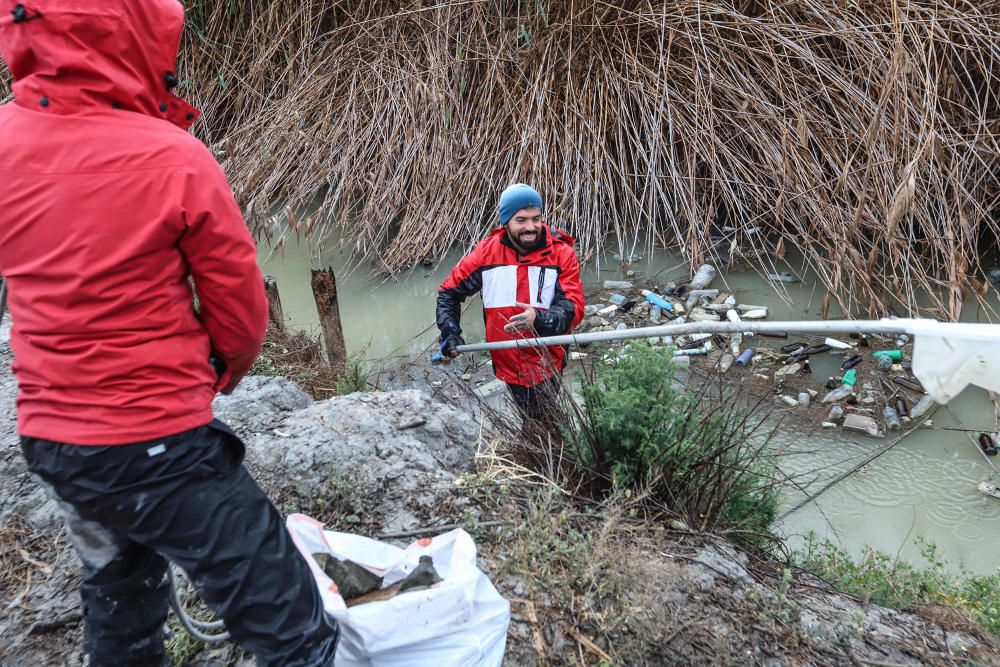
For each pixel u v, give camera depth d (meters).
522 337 4.23
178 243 1.61
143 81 1.62
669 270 6.93
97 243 1.52
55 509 2.91
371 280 7.11
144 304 1.58
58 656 2.37
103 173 1.53
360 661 2.04
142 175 1.53
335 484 3.01
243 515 1.71
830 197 6.77
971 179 6.70
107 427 1.57
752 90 7.14
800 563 3.56
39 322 1.56
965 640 2.75
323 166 7.90
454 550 2.31
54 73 1.54
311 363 5.43
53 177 1.53
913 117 6.72
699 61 7.45
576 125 7.53
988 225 6.83
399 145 7.80
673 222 7.04
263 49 8.98
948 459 4.66
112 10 1.52
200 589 1.72
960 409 5.05
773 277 6.75
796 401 5.18
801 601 2.78
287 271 7.35
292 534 2.30
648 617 2.50
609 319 6.31
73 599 2.54
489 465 3.25
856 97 6.84
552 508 2.98
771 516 3.53
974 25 6.84
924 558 4.01
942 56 6.94
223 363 1.86
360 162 7.82
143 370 1.58
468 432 3.63
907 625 2.81
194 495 1.64
